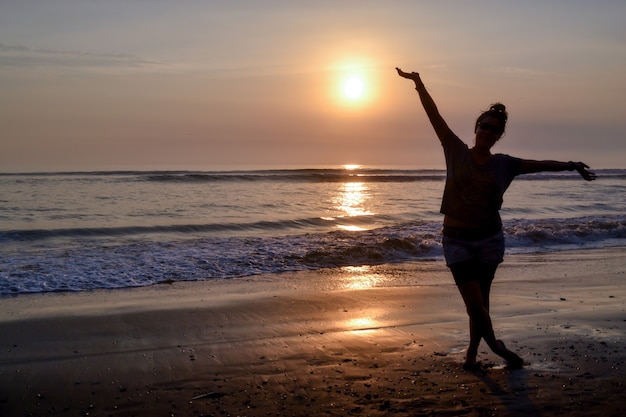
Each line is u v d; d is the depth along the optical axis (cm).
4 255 1091
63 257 1067
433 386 450
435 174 4259
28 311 718
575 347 545
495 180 441
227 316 687
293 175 3350
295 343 575
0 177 3119
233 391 449
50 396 445
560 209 2209
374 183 3275
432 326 641
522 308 711
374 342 577
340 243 1198
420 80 460
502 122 442
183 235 1520
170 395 444
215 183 3023
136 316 686
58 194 2372
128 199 2266
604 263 1088
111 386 464
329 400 427
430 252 1198
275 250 1139
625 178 4078
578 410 400
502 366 494
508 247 1311
